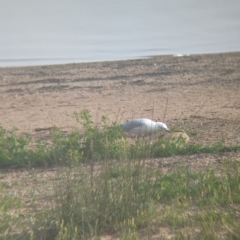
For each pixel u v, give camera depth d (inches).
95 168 1250.6
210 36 3575.3
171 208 1109.7
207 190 1191.6
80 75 2689.5
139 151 1193.4
